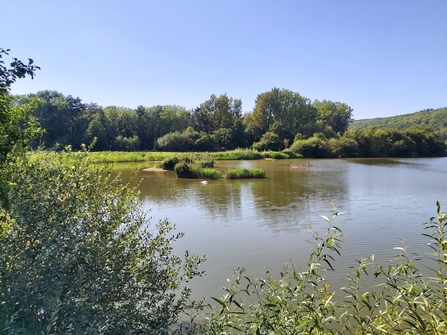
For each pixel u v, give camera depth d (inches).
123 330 125.1
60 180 150.9
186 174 1190.3
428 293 138.6
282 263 340.5
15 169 159.6
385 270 312.2
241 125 3174.2
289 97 3442.4
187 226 496.4
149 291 161.6
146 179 1133.1
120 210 171.3
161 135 3272.6
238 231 466.6
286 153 2591.0
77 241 122.4
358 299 149.5
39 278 108.9
